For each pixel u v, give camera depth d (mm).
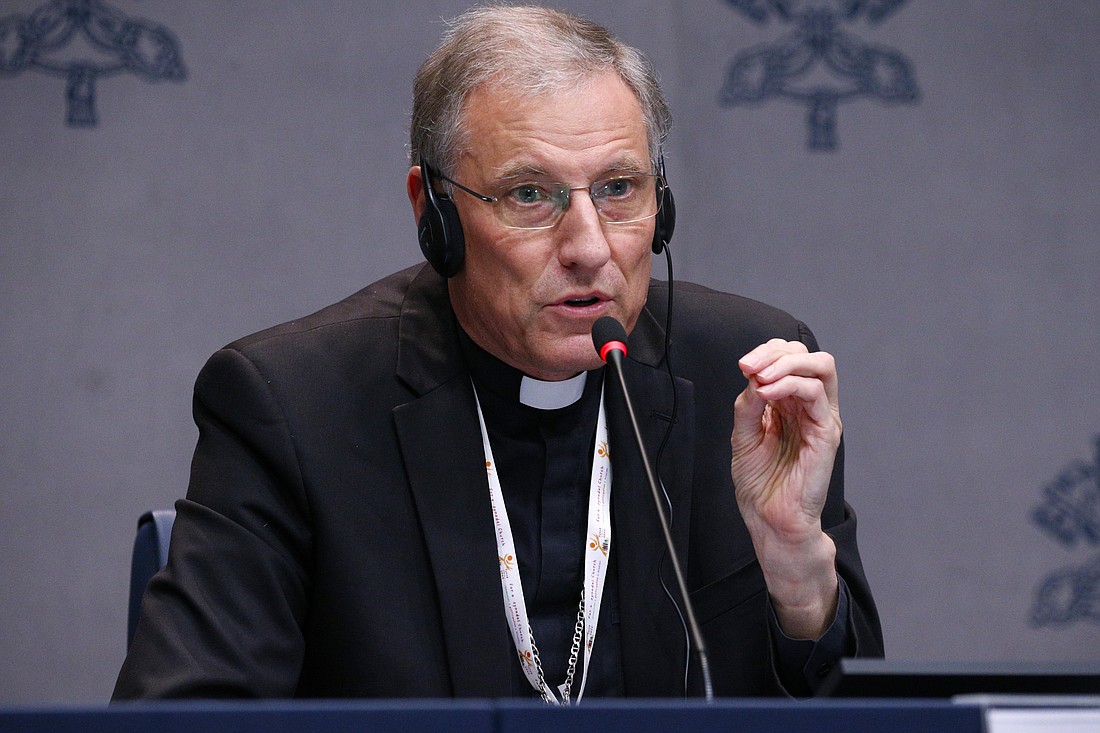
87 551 13023
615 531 6641
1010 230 14156
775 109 14141
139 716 3602
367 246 13539
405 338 6840
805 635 6227
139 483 13133
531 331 6137
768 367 6023
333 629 6262
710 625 6566
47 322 13016
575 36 6191
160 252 13195
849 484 13945
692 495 6852
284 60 13453
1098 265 14211
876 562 13906
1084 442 14102
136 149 13164
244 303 13320
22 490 12953
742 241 14070
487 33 6211
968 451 14031
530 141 6000
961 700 3740
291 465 6309
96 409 13070
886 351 14047
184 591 5914
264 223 13375
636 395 6906
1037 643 13953
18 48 13031
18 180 12977
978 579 13977
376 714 3648
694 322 7363
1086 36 14289
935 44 14211
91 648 12992
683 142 14109
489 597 6305
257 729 3625
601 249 5988
